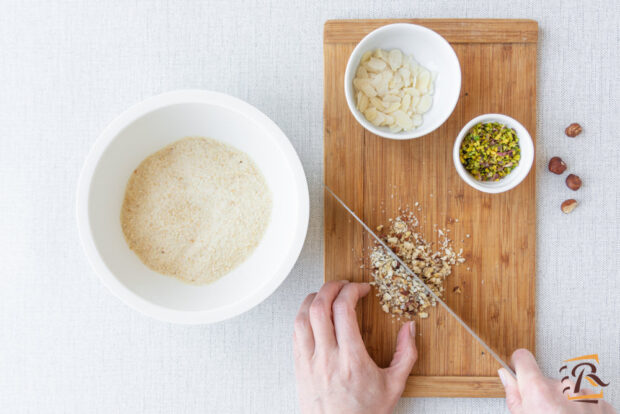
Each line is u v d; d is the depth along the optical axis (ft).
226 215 1.89
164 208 1.88
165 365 2.04
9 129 2.01
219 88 2.00
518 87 1.93
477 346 1.95
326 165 1.94
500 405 2.00
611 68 1.98
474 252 1.94
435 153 1.94
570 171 1.99
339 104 1.93
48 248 2.03
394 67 1.87
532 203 1.94
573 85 1.98
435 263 1.95
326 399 1.81
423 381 1.96
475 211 1.94
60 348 2.04
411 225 1.95
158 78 2.00
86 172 1.69
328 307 1.87
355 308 1.97
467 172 1.88
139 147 1.83
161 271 1.86
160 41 2.00
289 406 2.03
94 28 2.00
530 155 1.81
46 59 2.00
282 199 1.85
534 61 1.93
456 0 1.97
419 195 1.94
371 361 1.86
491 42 1.92
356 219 1.95
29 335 2.03
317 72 1.99
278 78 1.99
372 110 1.87
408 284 1.95
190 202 1.89
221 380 2.04
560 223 1.99
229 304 1.76
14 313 2.03
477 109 1.94
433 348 1.96
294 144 1.99
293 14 1.98
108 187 1.80
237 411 2.03
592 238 1.99
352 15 1.98
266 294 1.72
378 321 1.97
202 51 1.99
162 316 1.72
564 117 1.98
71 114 2.01
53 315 2.03
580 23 1.97
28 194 2.02
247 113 1.73
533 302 1.95
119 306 2.04
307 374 1.84
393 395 1.87
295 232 1.72
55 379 2.04
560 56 1.98
